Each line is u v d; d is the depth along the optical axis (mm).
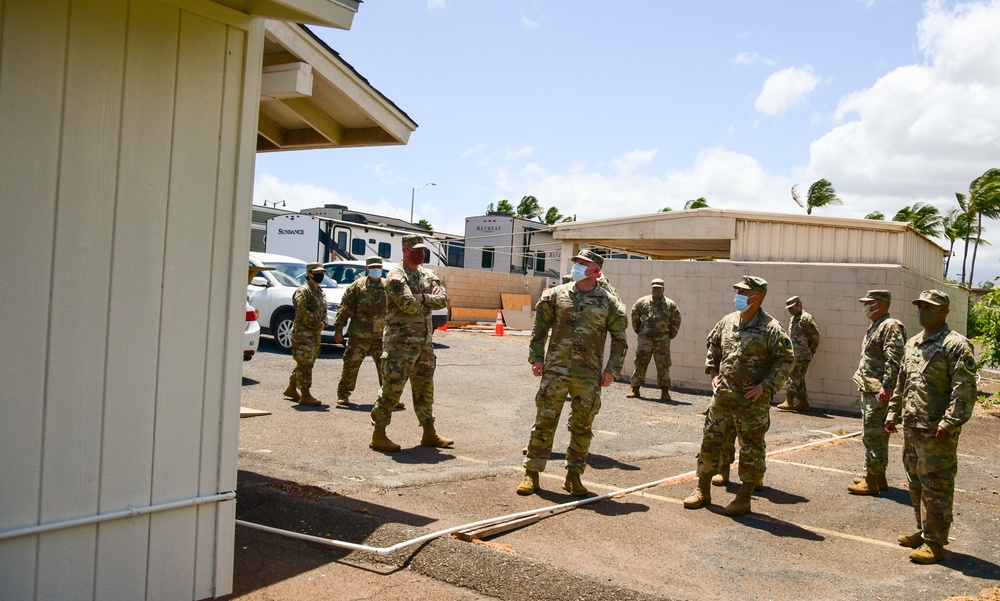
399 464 6707
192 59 3402
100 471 3172
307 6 3281
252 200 3717
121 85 3150
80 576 3127
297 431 7836
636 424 9820
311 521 4770
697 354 13430
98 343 3139
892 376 6402
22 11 2844
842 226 14188
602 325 6020
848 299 12148
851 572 4703
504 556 4184
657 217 16188
